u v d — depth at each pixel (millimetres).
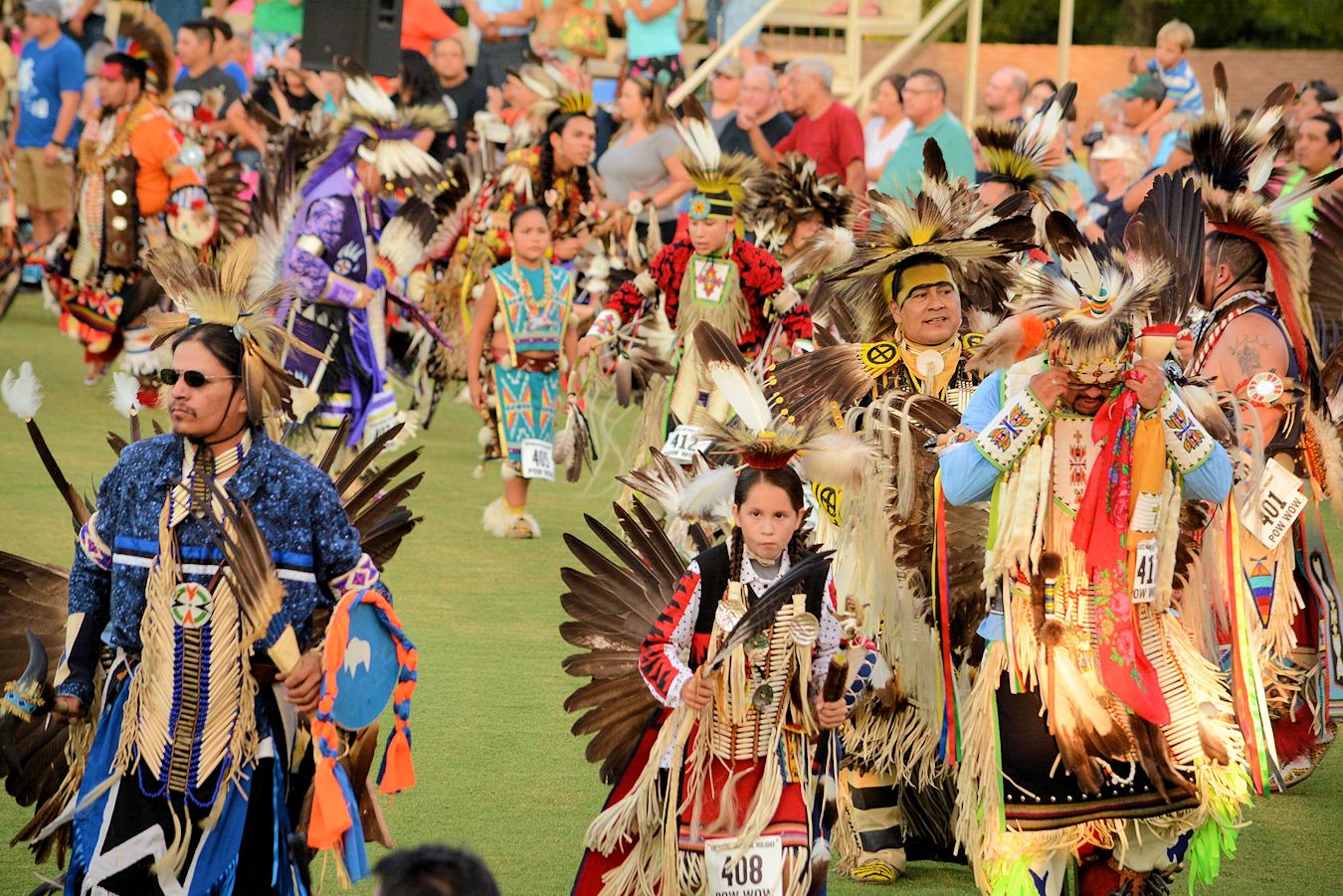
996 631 10531
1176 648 10555
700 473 10719
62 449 26062
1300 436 14211
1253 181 13969
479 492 25922
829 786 10234
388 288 21984
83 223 28797
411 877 5969
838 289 13633
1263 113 13930
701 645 9820
